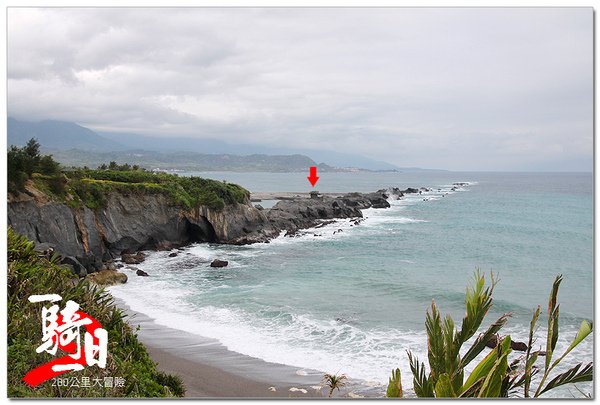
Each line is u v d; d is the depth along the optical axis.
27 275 13.74
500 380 5.77
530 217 68.62
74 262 29.38
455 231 54.69
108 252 36.03
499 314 24.58
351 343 19.62
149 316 22.70
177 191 43.34
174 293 27.12
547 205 86.69
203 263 36.12
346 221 62.53
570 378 6.12
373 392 15.18
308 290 28.22
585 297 28.44
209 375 16.31
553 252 42.97
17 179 29.39
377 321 22.62
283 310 23.95
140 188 40.16
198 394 14.71
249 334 20.50
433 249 43.69
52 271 14.80
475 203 90.44
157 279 30.67
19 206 28.97
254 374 16.50
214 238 45.19
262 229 49.22
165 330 20.77
